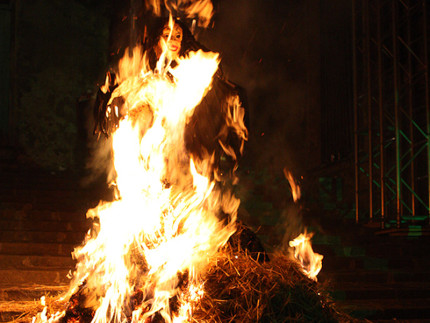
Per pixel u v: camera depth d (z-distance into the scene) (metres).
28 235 6.39
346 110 9.75
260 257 3.40
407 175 8.00
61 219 7.28
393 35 7.56
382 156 7.61
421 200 7.18
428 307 4.53
